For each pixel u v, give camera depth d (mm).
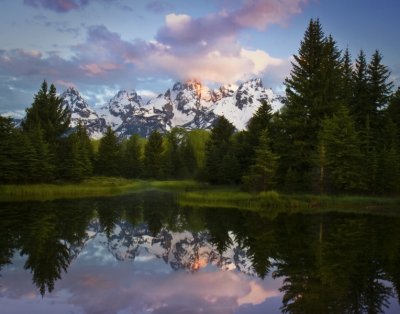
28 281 15812
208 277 16812
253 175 52000
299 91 56562
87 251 22500
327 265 17953
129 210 43844
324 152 46469
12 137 69938
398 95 66312
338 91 57031
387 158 48812
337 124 48625
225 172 69750
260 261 19281
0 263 18750
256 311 12422
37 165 74938
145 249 23562
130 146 147000
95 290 14719
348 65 70750
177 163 134000
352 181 46688
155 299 13688
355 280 15578
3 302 13188
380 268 17250
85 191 75062
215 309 12633
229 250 22750
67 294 14164
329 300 13336
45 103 92625
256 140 67438
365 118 62250
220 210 42812
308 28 57750
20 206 45250
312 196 45750
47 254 20953
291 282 15578
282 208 43062
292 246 22359
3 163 66438
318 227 28984
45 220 33844
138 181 114750
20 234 26531
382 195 48031
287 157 56344
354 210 39531
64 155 87125
